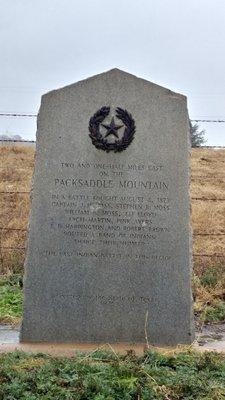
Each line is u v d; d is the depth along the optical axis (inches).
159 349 90.6
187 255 96.3
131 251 97.0
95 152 98.3
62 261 97.3
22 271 156.0
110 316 96.5
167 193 97.2
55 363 78.0
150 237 97.0
